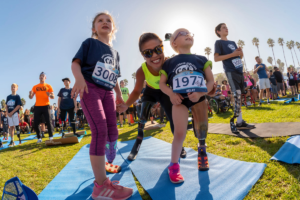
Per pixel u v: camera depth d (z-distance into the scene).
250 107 7.23
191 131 4.16
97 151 1.57
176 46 2.01
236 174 1.73
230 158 2.22
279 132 2.85
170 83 1.90
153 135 4.52
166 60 1.97
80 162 2.84
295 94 11.27
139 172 2.12
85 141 4.91
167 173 2.01
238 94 3.45
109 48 1.98
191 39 1.96
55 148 4.30
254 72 7.42
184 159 2.37
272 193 1.38
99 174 1.56
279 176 1.59
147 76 2.43
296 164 1.72
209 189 1.55
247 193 1.42
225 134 3.31
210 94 2.02
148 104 2.76
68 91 6.05
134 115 10.55
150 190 1.64
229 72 3.53
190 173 1.93
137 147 2.81
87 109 1.66
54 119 11.88
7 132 9.70
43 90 5.41
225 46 3.60
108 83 1.88
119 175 2.12
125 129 6.79
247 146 2.54
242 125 3.52
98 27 2.03
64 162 2.97
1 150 5.08
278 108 5.68
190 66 1.76
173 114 1.86
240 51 3.29
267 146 2.41
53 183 2.06
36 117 5.40
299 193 1.33
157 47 1.97
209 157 2.32
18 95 6.14
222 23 3.70
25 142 6.58
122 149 3.38
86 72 1.73
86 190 1.82
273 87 9.66
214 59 3.64
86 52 1.76
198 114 2.00
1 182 2.30
